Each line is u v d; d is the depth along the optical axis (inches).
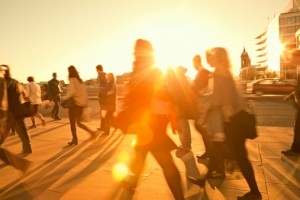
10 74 248.7
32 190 175.3
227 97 152.6
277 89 1099.3
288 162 227.0
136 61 148.6
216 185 182.7
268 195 167.5
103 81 345.4
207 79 184.2
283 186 180.1
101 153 261.0
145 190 175.0
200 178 180.9
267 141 301.1
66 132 371.2
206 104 158.9
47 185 183.0
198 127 192.9
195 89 183.6
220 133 156.6
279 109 642.2
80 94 289.7
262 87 1112.2
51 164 227.3
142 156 155.1
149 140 145.0
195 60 219.3
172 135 346.9
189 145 259.6
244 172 156.3
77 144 297.0
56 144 298.8
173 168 144.3
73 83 283.9
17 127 259.6
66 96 286.7
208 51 164.1
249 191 172.1
